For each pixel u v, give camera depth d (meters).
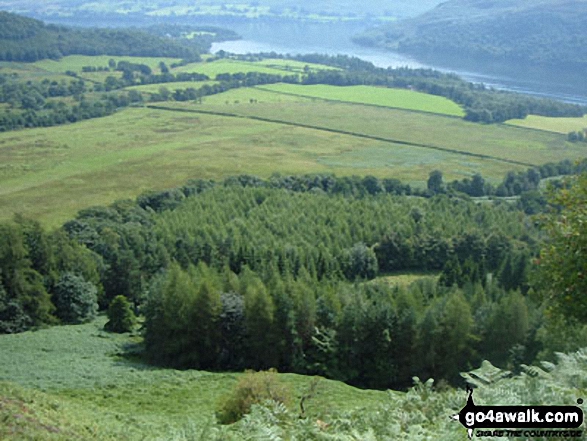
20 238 81.69
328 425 18.83
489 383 17.03
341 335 69.12
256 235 105.81
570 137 195.00
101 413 39.75
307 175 147.62
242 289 78.00
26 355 66.62
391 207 122.75
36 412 26.02
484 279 90.38
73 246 94.56
